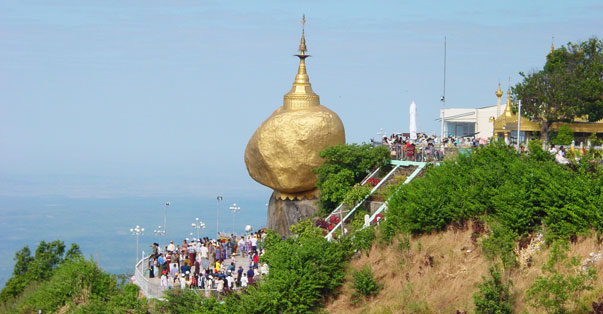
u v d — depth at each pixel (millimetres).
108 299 69000
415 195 61250
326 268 59406
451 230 58406
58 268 81500
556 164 58094
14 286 87875
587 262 49875
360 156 74312
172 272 67500
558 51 80750
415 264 57594
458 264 55562
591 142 74125
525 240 54000
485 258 54438
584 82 75375
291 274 58781
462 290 53344
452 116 96125
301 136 75125
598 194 53031
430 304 53688
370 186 71750
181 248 75562
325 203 75375
